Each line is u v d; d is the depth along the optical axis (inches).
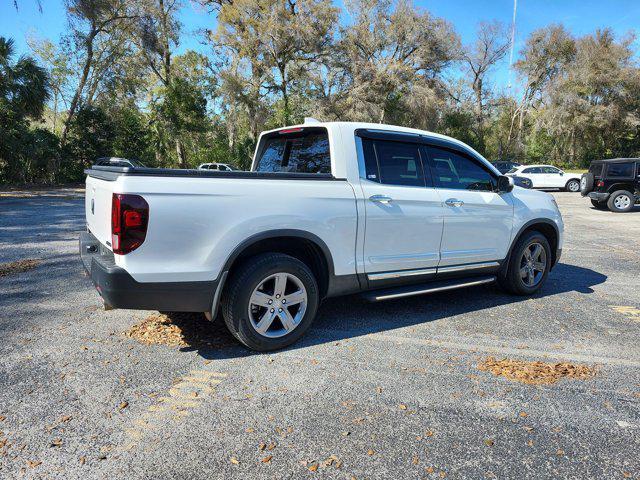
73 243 328.8
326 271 152.0
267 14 1408.7
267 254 139.8
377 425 103.4
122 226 118.8
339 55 1501.0
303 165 170.4
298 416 106.7
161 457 91.3
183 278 126.5
